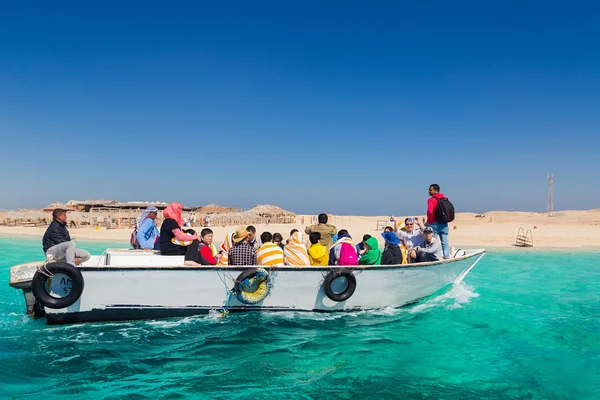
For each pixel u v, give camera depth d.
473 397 5.33
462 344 7.30
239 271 7.95
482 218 49.72
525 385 5.73
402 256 9.68
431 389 5.55
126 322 7.74
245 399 5.15
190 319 7.98
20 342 6.89
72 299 7.33
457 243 26.83
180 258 8.28
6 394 5.18
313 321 8.29
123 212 44.72
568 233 31.67
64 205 47.38
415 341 7.40
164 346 6.83
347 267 8.37
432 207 10.15
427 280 9.59
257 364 6.23
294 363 6.31
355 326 8.14
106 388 5.39
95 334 7.27
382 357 6.64
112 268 7.51
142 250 8.95
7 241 29.17
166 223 8.45
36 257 20.64
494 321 8.73
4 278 14.28
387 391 5.45
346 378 5.82
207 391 5.36
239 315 8.20
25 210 54.78
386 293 8.90
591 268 17.16
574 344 7.38
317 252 8.74
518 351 7.02
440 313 9.31
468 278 14.66
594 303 10.53
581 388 5.64
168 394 5.25
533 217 52.09
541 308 9.95
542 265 18.05
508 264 18.36
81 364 6.11
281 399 5.17
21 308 9.65
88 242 27.42
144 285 7.68
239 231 8.31
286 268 8.14
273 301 8.27
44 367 5.98
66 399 5.08
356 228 37.00
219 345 6.93
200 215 44.38
